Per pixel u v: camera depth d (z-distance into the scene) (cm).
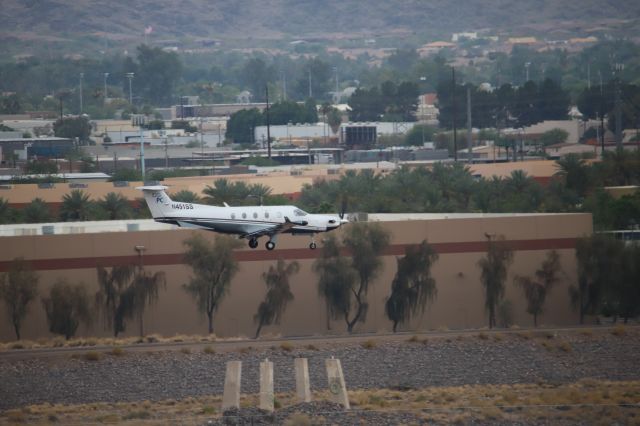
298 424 18925
